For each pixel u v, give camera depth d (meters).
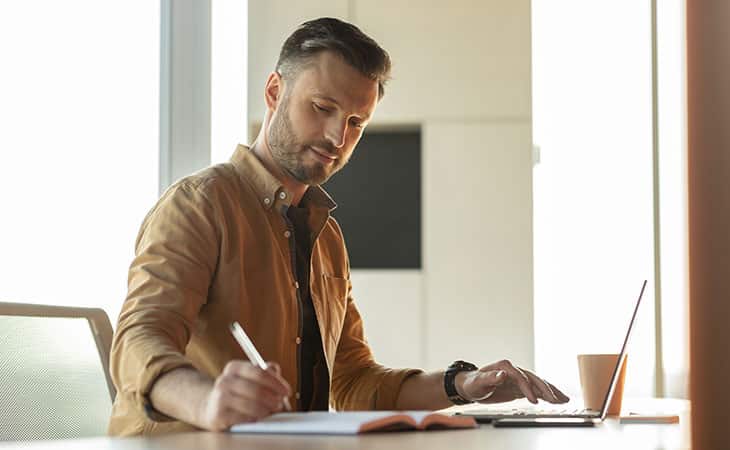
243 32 2.67
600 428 1.21
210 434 1.04
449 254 4.04
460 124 4.05
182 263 1.49
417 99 4.06
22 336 1.56
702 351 1.93
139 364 1.24
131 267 1.50
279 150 1.72
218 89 2.61
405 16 4.05
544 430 1.15
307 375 1.74
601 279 3.01
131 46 2.60
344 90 1.67
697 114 2.01
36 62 2.68
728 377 1.85
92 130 2.65
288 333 1.68
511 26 4.03
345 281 1.89
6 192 2.66
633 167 2.88
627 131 2.91
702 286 2.02
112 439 0.98
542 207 3.08
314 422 1.07
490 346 4.00
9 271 2.65
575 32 3.03
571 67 3.04
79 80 2.65
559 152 3.07
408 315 4.05
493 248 4.02
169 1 2.56
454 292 4.03
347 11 4.05
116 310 2.65
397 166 4.26
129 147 2.62
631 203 2.89
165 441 0.95
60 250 2.66
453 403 1.69
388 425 1.10
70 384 1.60
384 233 4.25
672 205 2.68
